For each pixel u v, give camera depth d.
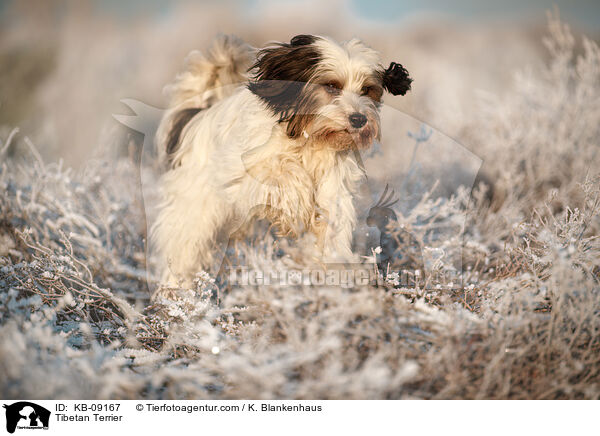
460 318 5.45
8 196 8.26
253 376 4.68
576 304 5.33
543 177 10.05
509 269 7.20
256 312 5.69
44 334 5.06
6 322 5.61
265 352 5.19
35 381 4.70
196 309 5.90
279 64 7.07
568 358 5.07
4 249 7.41
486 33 30.34
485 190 9.54
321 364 5.16
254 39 30.31
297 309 5.65
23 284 6.38
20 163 9.81
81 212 8.42
